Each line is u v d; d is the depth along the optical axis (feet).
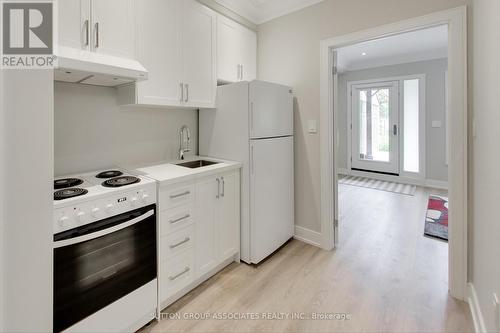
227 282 6.74
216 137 8.16
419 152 16.85
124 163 6.95
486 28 4.60
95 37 5.11
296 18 8.69
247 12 9.02
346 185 17.15
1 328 2.20
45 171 2.40
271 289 6.44
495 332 3.95
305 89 8.64
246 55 9.21
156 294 5.41
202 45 7.44
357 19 7.38
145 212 5.10
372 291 6.32
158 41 6.27
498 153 3.89
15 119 2.21
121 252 4.74
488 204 4.44
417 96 16.87
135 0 5.78
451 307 5.72
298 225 9.23
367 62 18.25
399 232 9.75
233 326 5.25
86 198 4.17
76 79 5.52
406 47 15.03
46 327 2.47
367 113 19.20
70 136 5.94
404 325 5.23
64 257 3.96
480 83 5.06
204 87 7.55
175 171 6.27
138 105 6.59
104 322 4.52
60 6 4.67
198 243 6.37
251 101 7.14
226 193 7.14
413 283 6.62
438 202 13.12
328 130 8.23
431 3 6.18
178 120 8.21
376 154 19.01
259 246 7.61
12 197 2.21
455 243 5.99
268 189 7.86
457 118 5.85
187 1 6.95
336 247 8.68
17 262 2.26
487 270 4.47
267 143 7.73
